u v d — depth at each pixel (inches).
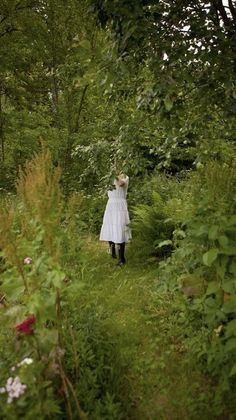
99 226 293.7
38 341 85.5
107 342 127.7
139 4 97.1
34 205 94.9
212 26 110.0
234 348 99.3
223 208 111.8
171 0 113.9
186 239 135.7
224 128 134.1
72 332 108.8
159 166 145.6
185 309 138.2
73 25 378.3
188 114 135.5
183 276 131.7
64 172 355.9
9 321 89.9
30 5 405.1
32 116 450.3
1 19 421.4
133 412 107.6
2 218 87.4
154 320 154.6
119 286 189.2
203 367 121.6
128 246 258.1
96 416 98.2
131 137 136.5
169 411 107.3
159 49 106.5
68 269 111.4
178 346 136.5
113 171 147.1
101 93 124.4
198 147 134.5
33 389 80.0
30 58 443.5
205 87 114.5
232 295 100.8
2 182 402.0
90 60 109.9
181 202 222.5
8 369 94.7
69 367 107.7
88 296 154.3
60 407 93.0
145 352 134.1
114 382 113.6
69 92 386.6
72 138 371.6
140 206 248.4
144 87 118.2
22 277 89.0
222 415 104.0
